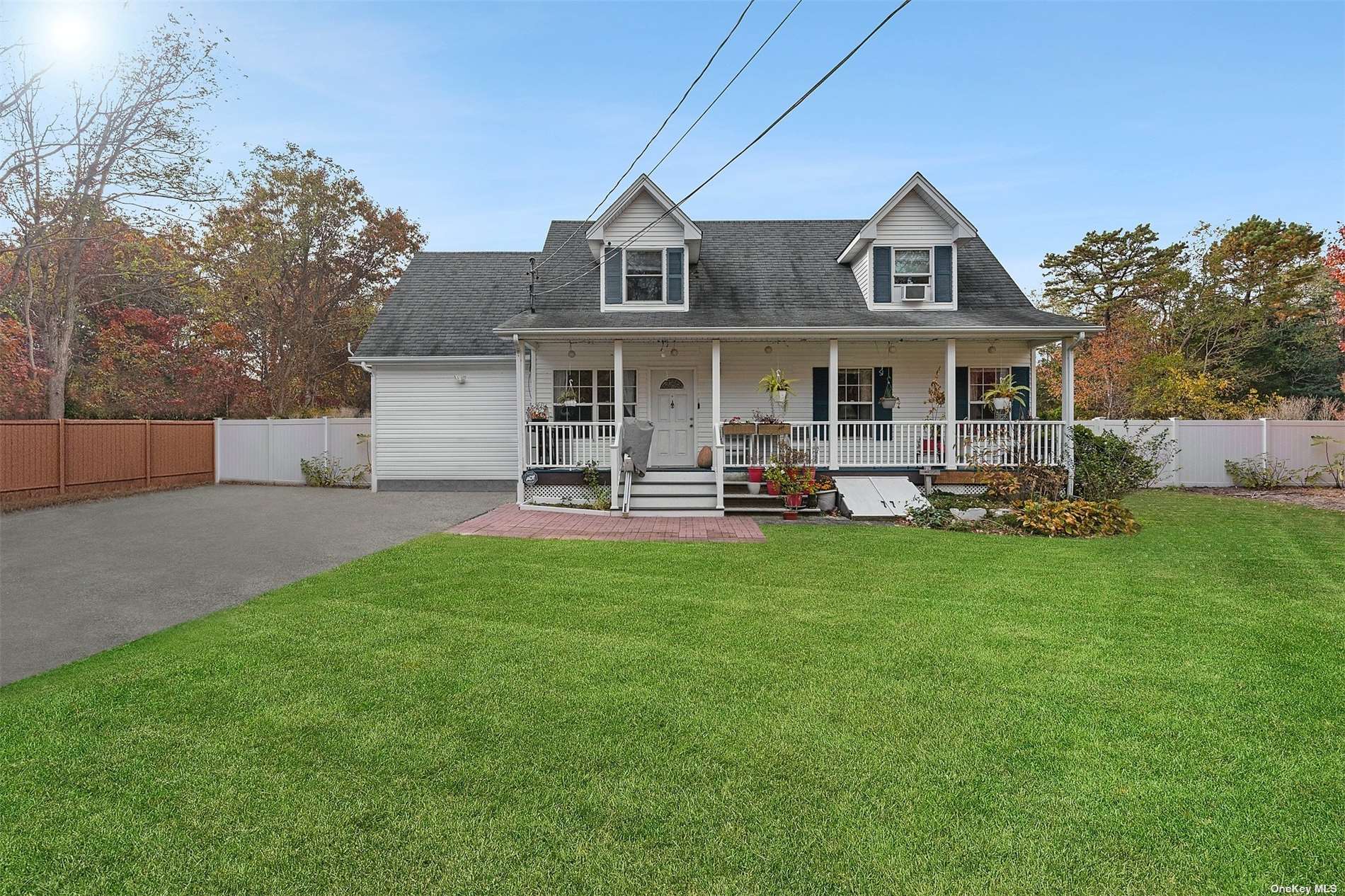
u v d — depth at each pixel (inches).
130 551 328.5
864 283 565.9
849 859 95.3
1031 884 90.1
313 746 129.8
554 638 195.0
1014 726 136.8
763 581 264.8
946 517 422.0
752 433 504.7
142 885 91.1
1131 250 1146.7
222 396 957.2
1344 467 609.6
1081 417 970.7
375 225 1127.0
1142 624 206.7
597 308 559.5
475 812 107.5
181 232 756.6
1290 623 206.8
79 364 772.0
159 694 155.2
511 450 602.9
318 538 366.6
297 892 89.4
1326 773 118.0
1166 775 117.6
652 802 110.0
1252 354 1026.7
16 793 113.3
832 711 144.7
